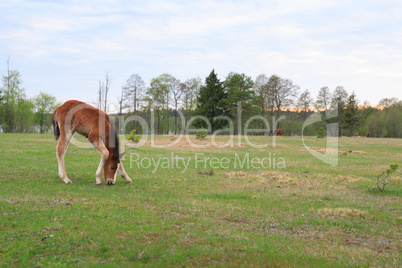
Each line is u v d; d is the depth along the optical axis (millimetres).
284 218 6961
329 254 4945
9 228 5242
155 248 4566
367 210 7961
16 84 59688
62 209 6488
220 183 11320
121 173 10477
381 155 25062
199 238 5168
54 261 4109
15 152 17062
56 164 13609
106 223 5680
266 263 4242
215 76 56250
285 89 66250
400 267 4543
